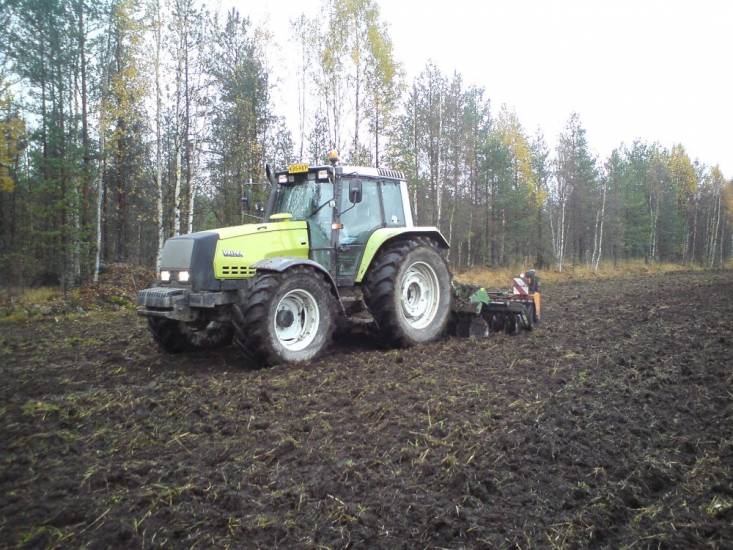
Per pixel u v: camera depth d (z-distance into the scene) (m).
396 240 6.89
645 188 40.19
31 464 3.16
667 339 6.71
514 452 3.28
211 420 3.84
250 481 2.92
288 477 2.96
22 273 13.99
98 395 4.48
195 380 4.90
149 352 6.42
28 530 2.46
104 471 3.02
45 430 3.72
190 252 5.46
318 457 3.21
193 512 2.60
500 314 7.34
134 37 13.93
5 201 14.71
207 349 6.50
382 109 17.42
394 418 3.84
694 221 47.12
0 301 11.68
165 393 4.52
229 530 2.46
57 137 13.96
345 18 17.25
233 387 4.63
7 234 14.53
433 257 6.93
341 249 6.36
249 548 2.33
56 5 14.39
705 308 9.96
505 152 26.28
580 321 8.61
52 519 2.54
